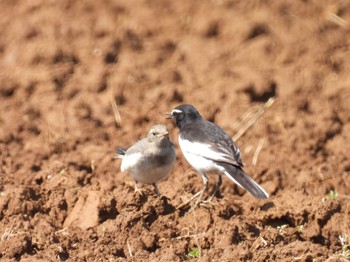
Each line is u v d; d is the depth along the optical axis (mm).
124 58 20250
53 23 21125
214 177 15969
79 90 19250
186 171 16312
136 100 19141
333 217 13867
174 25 21453
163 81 19609
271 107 18766
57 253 12930
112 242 13336
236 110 18719
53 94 19047
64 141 17625
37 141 17625
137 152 14219
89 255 12922
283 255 12727
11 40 20625
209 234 13281
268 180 16656
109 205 14109
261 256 12656
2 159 17000
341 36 21016
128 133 18156
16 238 13125
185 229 13695
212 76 19766
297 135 17875
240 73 19844
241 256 12648
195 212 13953
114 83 19438
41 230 13695
